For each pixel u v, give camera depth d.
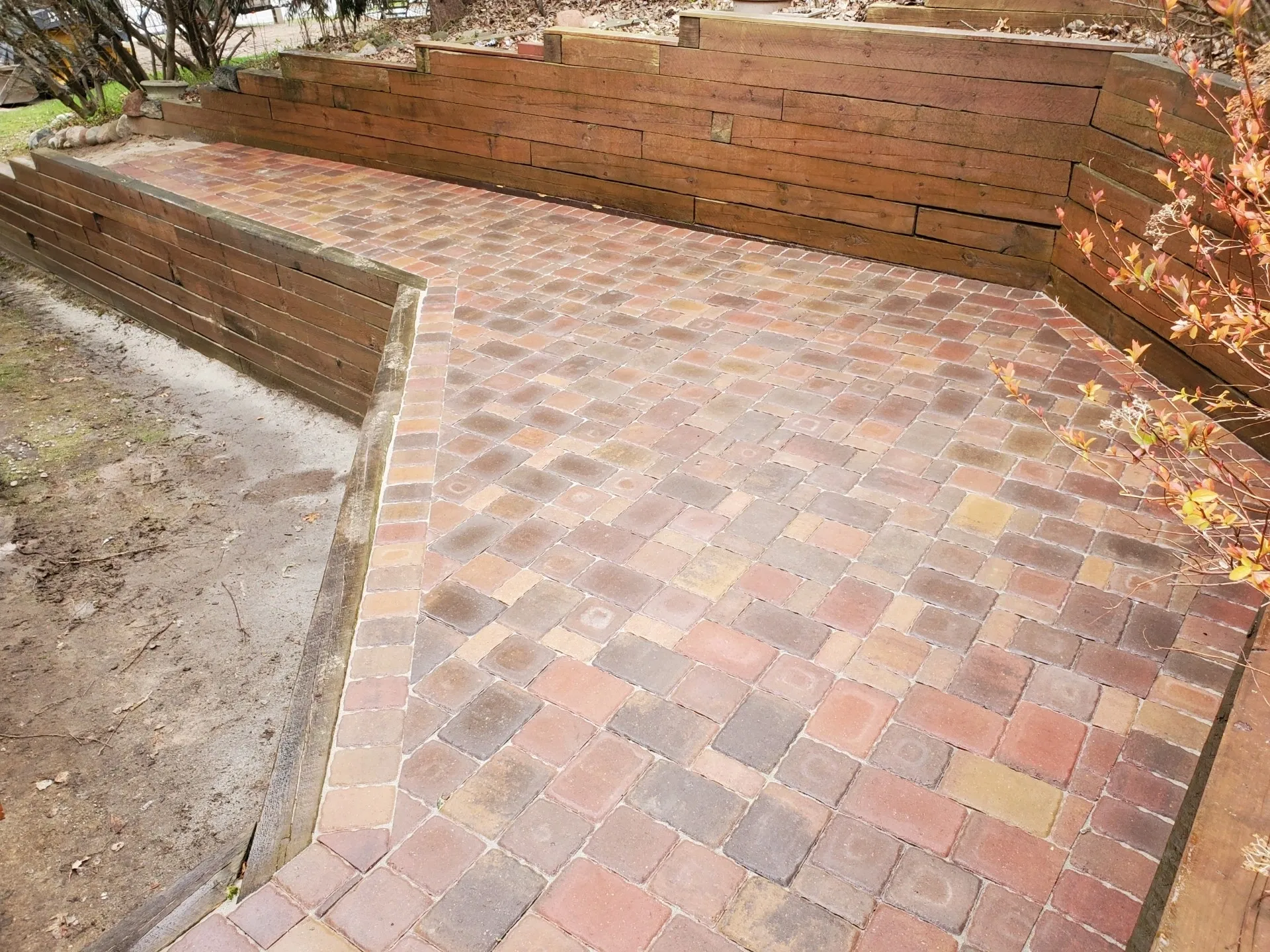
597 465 3.20
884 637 2.43
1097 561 2.68
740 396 3.62
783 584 2.63
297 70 6.87
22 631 4.29
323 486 5.29
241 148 7.64
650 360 3.91
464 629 2.48
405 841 1.93
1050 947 1.71
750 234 5.29
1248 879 1.38
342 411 5.92
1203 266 3.27
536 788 2.04
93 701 3.85
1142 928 1.53
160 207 6.32
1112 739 2.12
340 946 1.73
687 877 1.85
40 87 9.11
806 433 3.36
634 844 1.92
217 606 4.38
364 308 5.16
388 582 2.66
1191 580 2.57
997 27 4.66
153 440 5.89
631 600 2.58
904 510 2.93
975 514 2.90
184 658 4.07
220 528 4.97
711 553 2.76
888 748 2.12
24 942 2.91
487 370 3.85
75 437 5.96
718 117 5.05
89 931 2.93
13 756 3.59
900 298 4.45
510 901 1.81
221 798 3.38
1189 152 3.37
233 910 1.80
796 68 4.66
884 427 3.38
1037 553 2.72
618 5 7.05
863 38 4.39
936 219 4.61
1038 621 2.46
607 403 3.59
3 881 3.10
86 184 7.00
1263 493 2.90
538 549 2.79
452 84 6.09
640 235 5.41
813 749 2.12
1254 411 3.16
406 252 5.22
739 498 3.01
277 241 5.44
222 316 6.43
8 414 6.26
